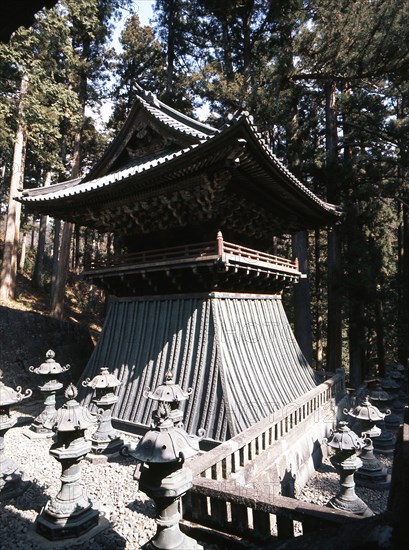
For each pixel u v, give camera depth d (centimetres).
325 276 2991
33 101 1436
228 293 1111
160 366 1073
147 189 1058
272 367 1182
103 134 2702
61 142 2475
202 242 1092
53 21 1379
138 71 2514
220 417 891
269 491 742
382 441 1210
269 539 473
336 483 957
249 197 1165
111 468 825
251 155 905
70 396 614
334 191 1997
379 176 2017
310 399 1087
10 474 716
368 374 2922
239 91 1872
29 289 2722
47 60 1481
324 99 2352
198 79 2212
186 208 1120
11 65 1367
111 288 1309
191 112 2436
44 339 1711
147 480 416
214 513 526
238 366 1014
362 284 1956
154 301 1185
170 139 1170
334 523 411
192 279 1099
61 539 556
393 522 202
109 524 599
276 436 852
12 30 289
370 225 2455
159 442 408
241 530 499
